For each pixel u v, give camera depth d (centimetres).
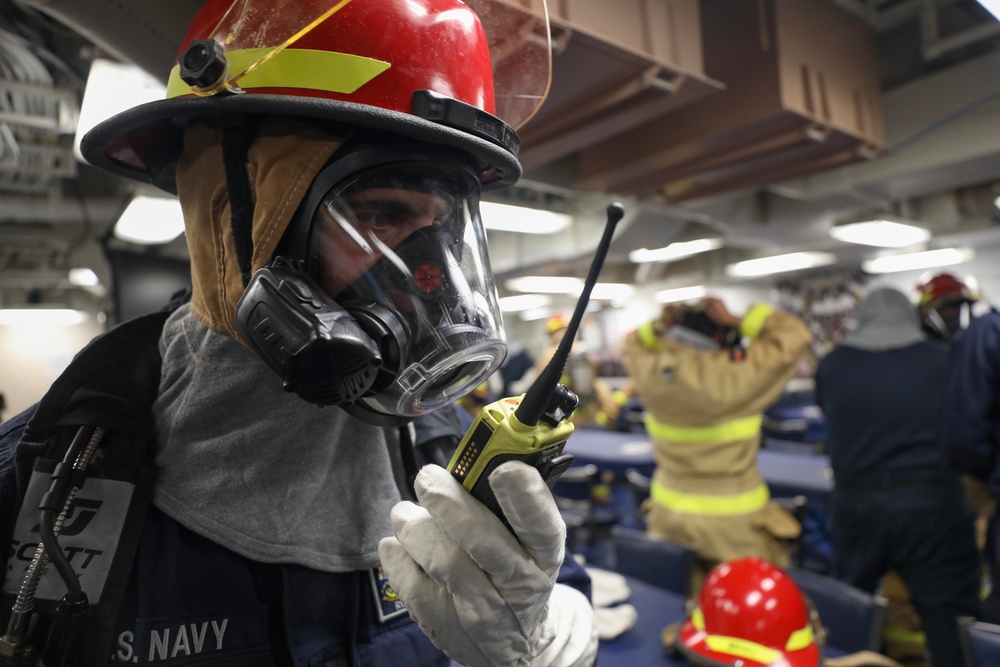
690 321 241
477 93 61
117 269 379
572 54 144
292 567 57
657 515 244
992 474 188
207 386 58
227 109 51
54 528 51
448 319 55
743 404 218
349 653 58
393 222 56
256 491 58
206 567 55
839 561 242
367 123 50
